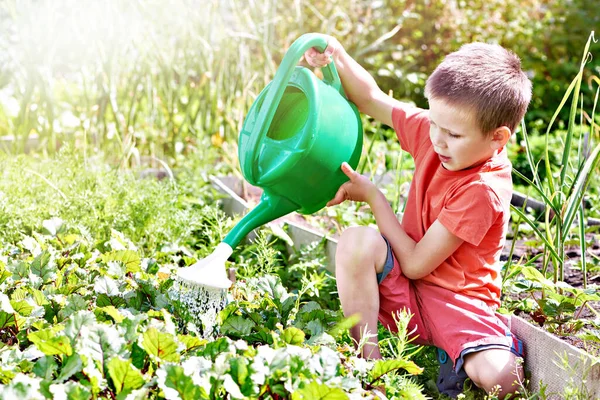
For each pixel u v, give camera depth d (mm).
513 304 2453
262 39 4820
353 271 2184
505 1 7379
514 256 3145
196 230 3471
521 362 2104
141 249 3031
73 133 4516
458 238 2152
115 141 4449
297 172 2139
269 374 1652
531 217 3068
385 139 5605
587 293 2203
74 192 3186
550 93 7074
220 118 4711
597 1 7750
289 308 2289
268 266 2734
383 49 6566
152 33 4609
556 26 7559
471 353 2102
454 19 7016
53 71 5051
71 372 1647
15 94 4848
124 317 1877
